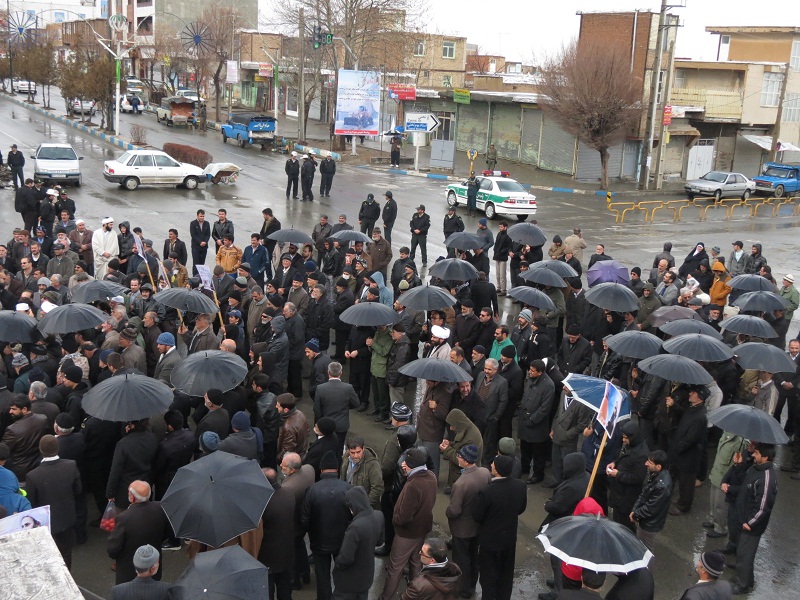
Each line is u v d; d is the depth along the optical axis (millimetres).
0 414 9047
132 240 16875
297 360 12305
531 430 10078
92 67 49000
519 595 8047
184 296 11125
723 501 9219
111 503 8016
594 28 46469
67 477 7574
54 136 47375
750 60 53250
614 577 8555
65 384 9484
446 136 54906
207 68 63969
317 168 41250
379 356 11711
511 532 7492
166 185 33062
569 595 5957
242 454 7902
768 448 7992
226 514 6109
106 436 8586
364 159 46688
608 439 9141
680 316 12406
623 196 40344
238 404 9766
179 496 6242
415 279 14617
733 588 8203
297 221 27031
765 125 51406
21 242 15961
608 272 14945
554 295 14156
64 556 7691
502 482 7477
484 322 12219
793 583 8445
